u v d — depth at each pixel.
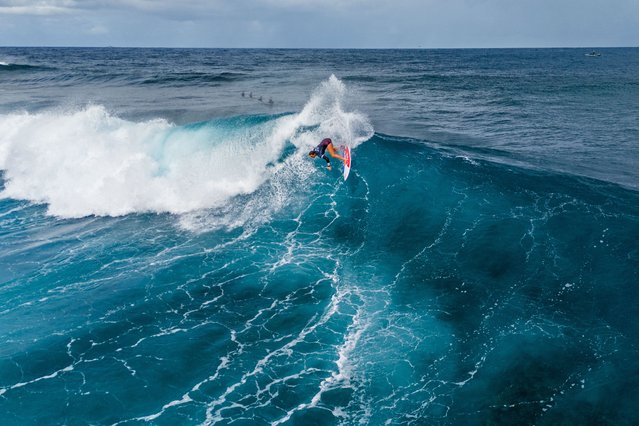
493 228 12.88
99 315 10.21
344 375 8.62
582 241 12.05
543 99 41.09
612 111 34.41
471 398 8.07
